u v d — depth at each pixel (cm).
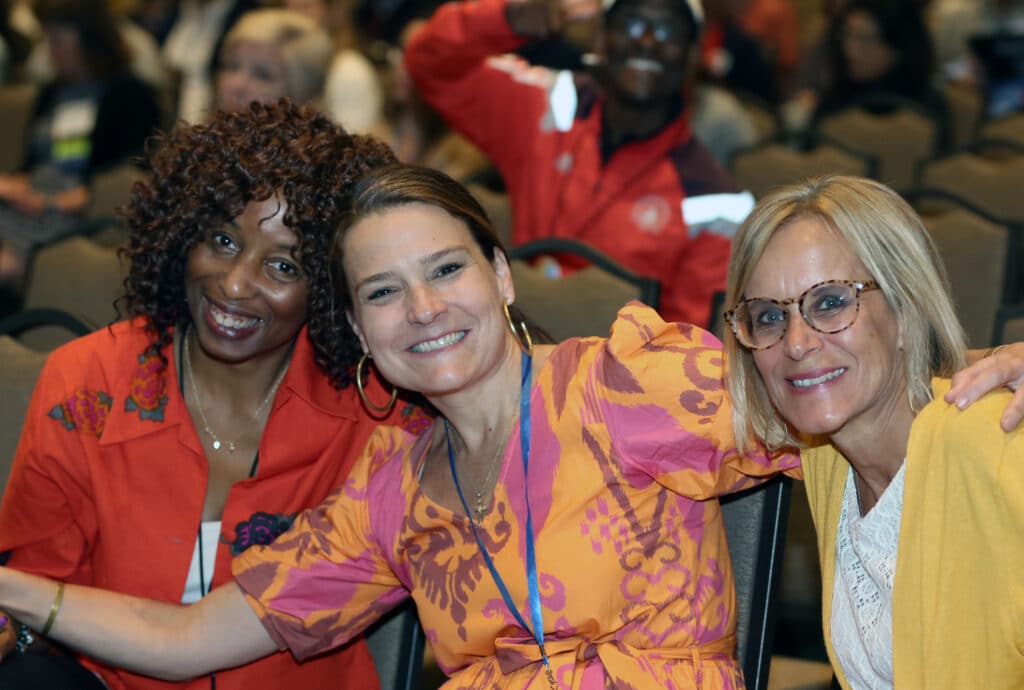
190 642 195
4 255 414
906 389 164
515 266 268
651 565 176
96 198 419
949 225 321
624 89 316
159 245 202
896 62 525
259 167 194
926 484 159
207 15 677
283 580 194
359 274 182
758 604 198
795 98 673
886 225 161
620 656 174
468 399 184
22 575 198
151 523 207
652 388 176
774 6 699
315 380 211
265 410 212
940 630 159
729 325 170
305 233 195
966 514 157
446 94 353
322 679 212
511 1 333
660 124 322
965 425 156
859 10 525
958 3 632
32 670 200
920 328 162
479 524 181
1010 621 154
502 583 178
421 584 187
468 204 184
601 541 175
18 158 542
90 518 212
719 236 318
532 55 342
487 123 348
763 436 174
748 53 648
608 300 255
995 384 156
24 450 210
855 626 172
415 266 179
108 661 197
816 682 226
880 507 166
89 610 197
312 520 197
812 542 243
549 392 181
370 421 212
